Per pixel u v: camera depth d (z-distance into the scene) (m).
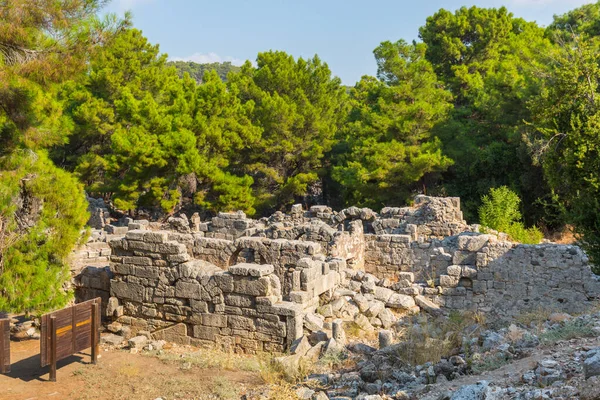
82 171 38.81
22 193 15.20
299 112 41.25
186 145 34.94
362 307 15.78
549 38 49.44
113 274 15.22
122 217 39.00
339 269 17.14
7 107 14.14
